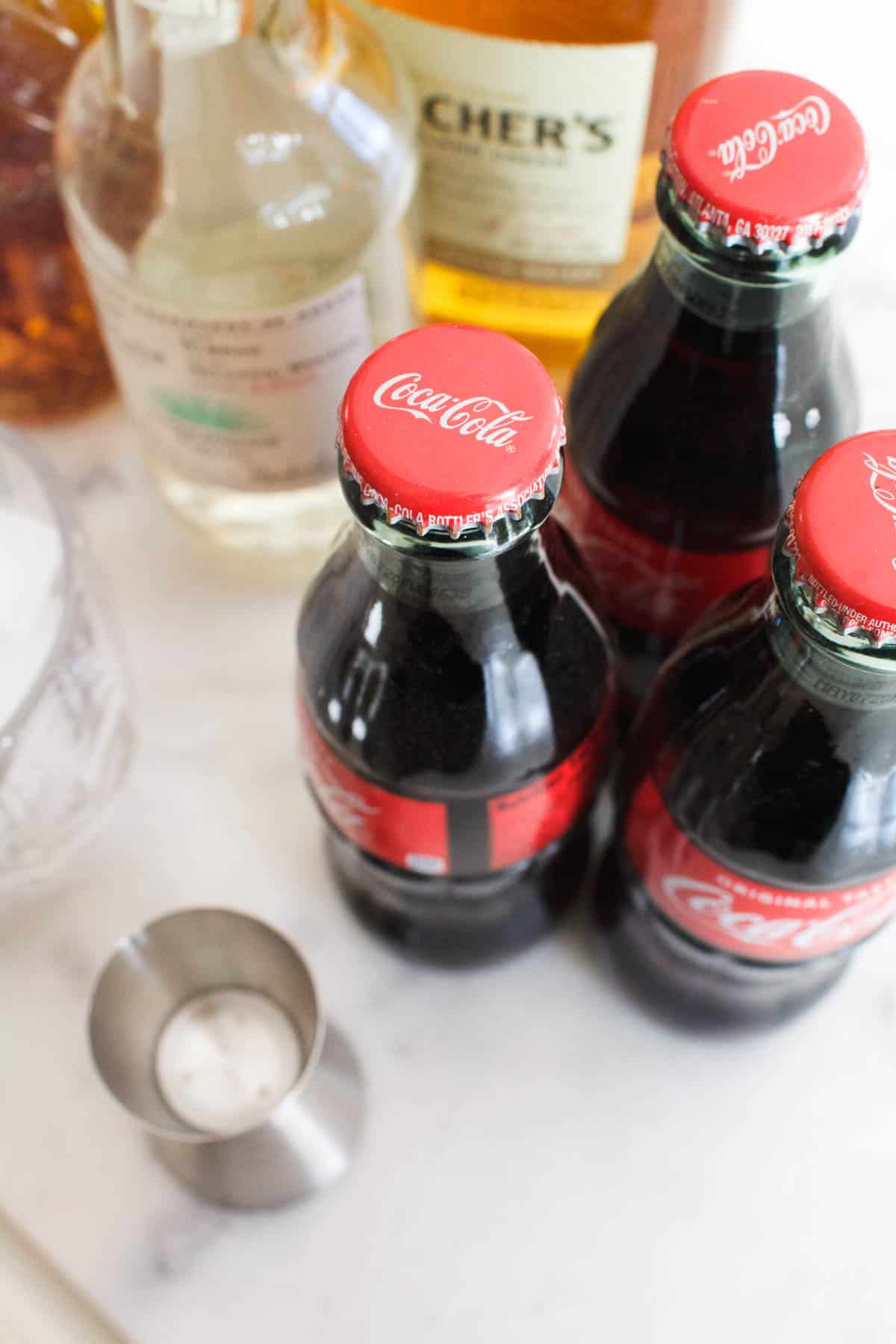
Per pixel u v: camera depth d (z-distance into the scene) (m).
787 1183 0.33
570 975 0.35
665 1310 0.32
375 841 0.30
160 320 0.33
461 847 0.30
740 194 0.26
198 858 0.36
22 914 0.36
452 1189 0.33
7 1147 0.34
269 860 0.36
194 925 0.32
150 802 0.37
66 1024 0.35
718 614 0.29
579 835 0.33
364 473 0.24
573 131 0.34
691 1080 0.34
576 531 0.33
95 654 0.35
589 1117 0.34
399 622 0.27
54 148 0.36
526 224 0.37
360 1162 0.34
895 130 0.43
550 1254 0.33
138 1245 0.33
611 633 0.31
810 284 0.27
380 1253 0.33
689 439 0.29
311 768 0.31
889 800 0.26
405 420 0.25
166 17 0.31
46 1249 0.33
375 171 0.34
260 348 0.33
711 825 0.28
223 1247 0.33
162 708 0.38
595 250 0.37
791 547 0.25
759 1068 0.34
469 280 0.39
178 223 0.33
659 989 0.34
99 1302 0.33
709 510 0.30
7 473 0.35
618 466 0.30
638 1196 0.33
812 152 0.26
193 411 0.35
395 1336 0.32
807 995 0.34
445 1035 0.35
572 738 0.29
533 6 0.33
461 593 0.26
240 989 0.34
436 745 0.28
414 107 0.35
